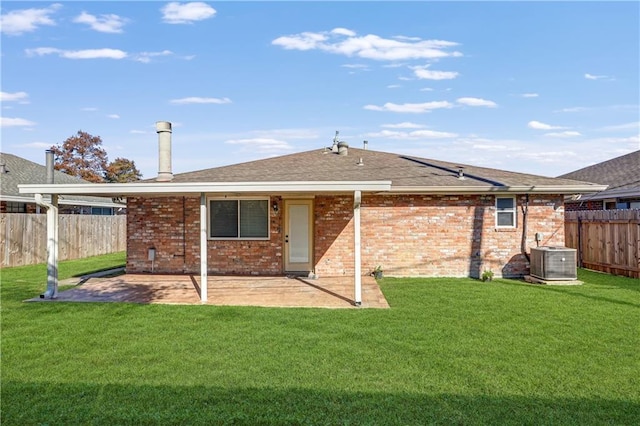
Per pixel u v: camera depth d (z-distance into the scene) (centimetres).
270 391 478
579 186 1281
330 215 1373
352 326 743
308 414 426
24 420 414
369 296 1018
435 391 479
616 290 1080
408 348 623
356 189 925
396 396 466
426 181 1340
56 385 495
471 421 411
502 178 1394
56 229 1015
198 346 634
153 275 1388
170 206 1423
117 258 2041
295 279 1298
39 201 983
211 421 412
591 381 504
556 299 968
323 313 841
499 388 486
